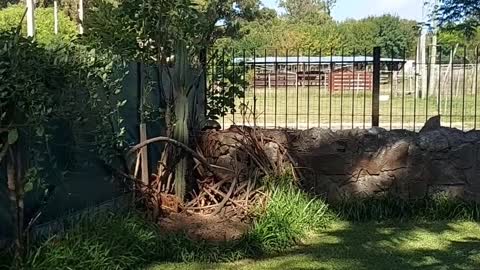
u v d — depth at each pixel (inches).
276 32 1830.7
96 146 262.4
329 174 330.3
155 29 306.0
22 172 203.0
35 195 218.7
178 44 305.9
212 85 356.5
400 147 326.3
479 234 283.9
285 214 278.5
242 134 325.7
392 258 245.8
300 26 2085.4
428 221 309.1
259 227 262.7
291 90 967.0
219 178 309.9
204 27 325.4
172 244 247.4
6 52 184.7
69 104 221.8
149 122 309.1
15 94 186.2
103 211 258.4
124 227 240.5
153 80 313.6
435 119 343.6
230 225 277.0
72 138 241.3
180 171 299.9
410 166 326.3
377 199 323.3
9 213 207.9
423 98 928.9
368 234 284.8
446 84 896.3
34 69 193.2
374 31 1952.5
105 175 274.4
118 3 363.6
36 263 199.0
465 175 324.8
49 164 225.5
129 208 272.5
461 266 234.1
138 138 301.3
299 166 329.7
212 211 295.1
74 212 247.9
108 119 260.2
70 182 244.1
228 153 323.6
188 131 315.6
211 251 244.8
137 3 303.6
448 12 523.2
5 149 184.9
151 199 283.6
